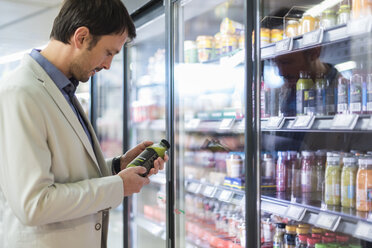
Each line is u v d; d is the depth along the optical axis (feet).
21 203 3.74
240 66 6.79
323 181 5.69
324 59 5.71
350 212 4.70
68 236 4.28
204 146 7.86
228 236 7.30
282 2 5.88
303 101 5.90
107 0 4.24
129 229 9.48
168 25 7.23
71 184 4.08
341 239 5.28
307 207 5.08
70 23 4.18
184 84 7.46
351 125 4.53
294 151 6.11
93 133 4.94
